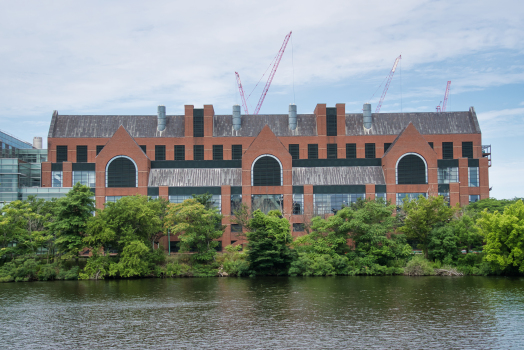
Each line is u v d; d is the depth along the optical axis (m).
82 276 79.25
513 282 73.00
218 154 116.62
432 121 119.38
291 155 107.81
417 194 101.94
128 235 80.19
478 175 109.81
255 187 101.31
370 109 119.19
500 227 77.81
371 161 106.25
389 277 79.81
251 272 81.94
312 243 86.19
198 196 91.88
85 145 115.62
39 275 78.19
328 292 65.19
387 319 50.41
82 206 80.06
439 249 84.06
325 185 101.38
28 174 117.69
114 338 44.44
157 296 63.12
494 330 46.28
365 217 85.25
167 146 116.44
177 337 44.56
